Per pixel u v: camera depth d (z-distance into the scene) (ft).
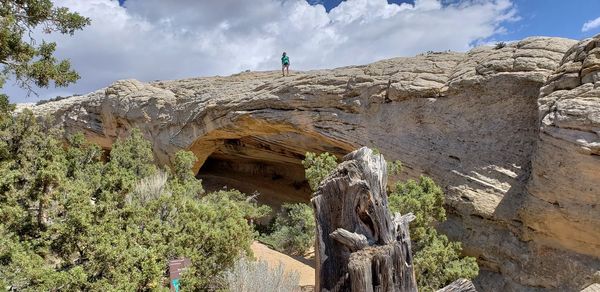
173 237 23.27
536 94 38.86
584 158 28.58
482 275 35.81
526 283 32.68
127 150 54.85
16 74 31.86
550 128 30.96
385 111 49.24
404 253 13.79
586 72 32.09
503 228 35.81
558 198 30.68
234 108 64.28
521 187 36.14
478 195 38.17
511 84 40.37
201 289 23.03
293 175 91.91
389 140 47.85
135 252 18.48
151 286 18.07
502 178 37.96
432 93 46.11
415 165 44.55
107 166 34.37
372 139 49.34
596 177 28.43
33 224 19.10
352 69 55.47
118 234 19.35
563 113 30.40
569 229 30.66
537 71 39.01
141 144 58.08
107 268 17.31
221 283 22.88
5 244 15.72
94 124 91.86
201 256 23.27
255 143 77.20
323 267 14.74
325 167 37.96
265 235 55.42
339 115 53.01
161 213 27.17
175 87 82.84
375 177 14.48
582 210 29.48
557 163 30.32
